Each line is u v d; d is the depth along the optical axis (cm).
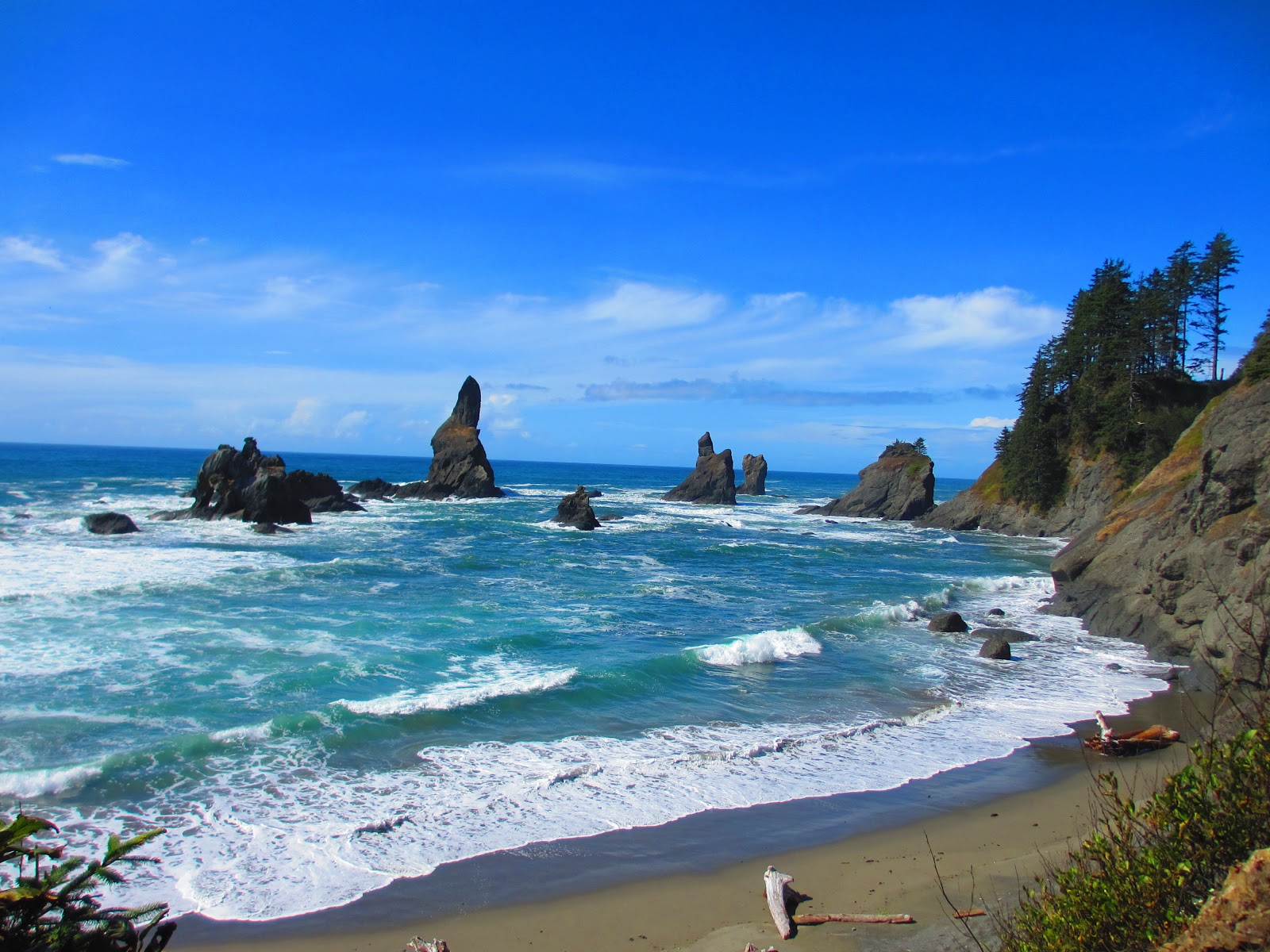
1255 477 1944
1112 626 2373
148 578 2648
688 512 7512
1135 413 5794
